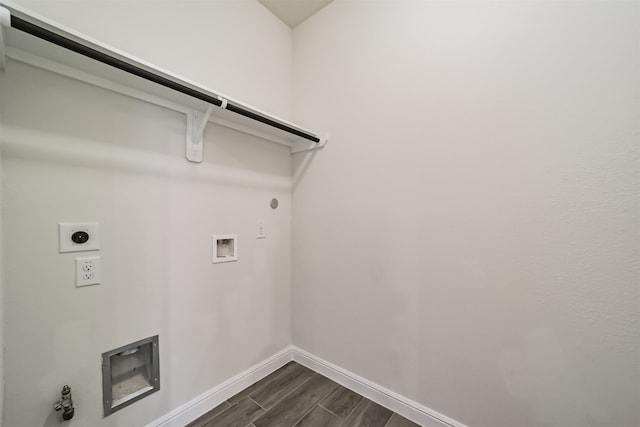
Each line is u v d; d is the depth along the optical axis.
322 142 1.76
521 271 1.07
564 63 0.97
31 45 0.84
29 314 0.91
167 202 1.27
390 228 1.45
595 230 0.92
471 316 1.19
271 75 1.81
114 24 1.10
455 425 1.23
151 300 1.22
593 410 0.93
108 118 1.08
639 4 0.85
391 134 1.45
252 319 1.68
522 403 1.07
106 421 1.08
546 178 1.01
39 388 0.93
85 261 1.02
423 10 1.33
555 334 1.00
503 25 1.10
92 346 1.05
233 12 1.57
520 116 1.06
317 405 1.47
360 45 1.59
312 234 1.83
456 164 1.23
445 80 1.25
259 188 1.73
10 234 0.87
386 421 1.35
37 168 0.92
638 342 0.86
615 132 0.89
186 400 1.34
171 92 1.17
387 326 1.46
